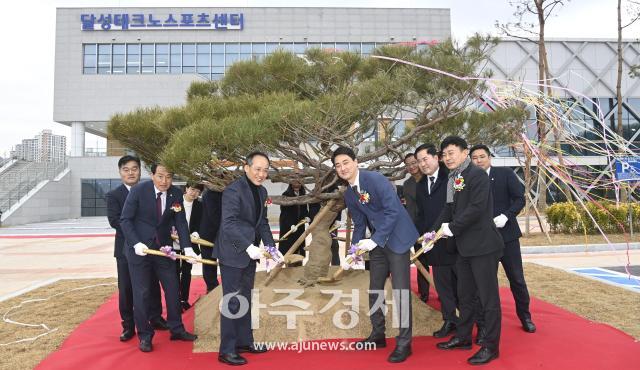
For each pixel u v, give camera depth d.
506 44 24.16
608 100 24.52
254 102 4.12
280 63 4.77
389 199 3.54
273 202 4.68
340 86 5.05
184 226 4.10
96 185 25.91
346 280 4.86
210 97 5.08
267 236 3.79
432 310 4.49
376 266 3.76
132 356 3.62
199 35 27.06
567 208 11.98
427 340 3.99
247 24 27.17
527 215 11.92
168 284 4.02
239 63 5.14
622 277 7.21
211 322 4.17
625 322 4.45
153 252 3.71
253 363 3.43
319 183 4.60
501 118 5.28
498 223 3.94
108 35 26.80
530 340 3.84
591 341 3.79
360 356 3.55
